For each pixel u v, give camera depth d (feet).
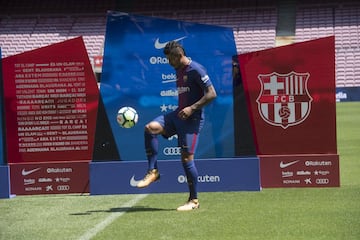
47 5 266.16
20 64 50.08
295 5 256.32
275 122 49.70
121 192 49.96
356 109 167.02
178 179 49.65
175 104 49.57
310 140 49.55
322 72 48.91
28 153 51.13
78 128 50.72
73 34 253.85
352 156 73.10
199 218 38.96
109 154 50.16
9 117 50.80
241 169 49.01
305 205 42.42
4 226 38.32
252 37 245.04
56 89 50.26
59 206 45.70
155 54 49.49
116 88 49.85
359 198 44.62
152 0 266.98
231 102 49.29
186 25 49.11
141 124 49.85
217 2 262.67
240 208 42.04
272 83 49.34
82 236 34.91
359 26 239.71
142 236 34.35
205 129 49.57
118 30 49.62
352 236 33.01
